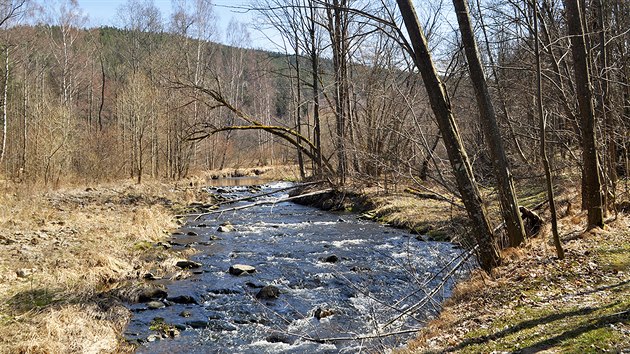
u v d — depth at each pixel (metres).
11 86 32.75
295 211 21.88
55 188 26.84
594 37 13.11
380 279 10.62
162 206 21.86
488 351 5.18
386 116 15.17
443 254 11.96
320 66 22.27
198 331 8.20
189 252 13.53
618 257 7.47
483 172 12.80
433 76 8.07
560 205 12.87
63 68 42.31
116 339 7.63
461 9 8.45
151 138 34.72
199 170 44.47
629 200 11.30
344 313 8.73
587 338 5.00
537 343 5.12
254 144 50.91
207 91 17.09
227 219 19.83
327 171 18.92
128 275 10.80
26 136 28.83
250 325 8.46
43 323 7.32
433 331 6.38
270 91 53.03
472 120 12.95
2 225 14.16
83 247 12.10
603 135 11.05
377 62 19.84
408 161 11.23
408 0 7.97
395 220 17.03
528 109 15.33
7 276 9.34
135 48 47.88
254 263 12.43
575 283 6.73
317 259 12.71
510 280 7.40
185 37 40.44
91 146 33.53
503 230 9.29
